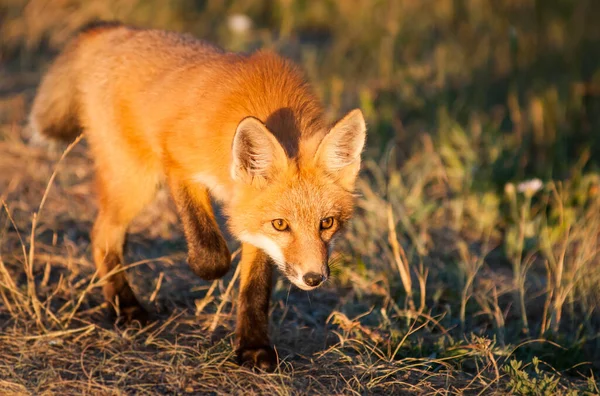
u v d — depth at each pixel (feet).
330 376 25.68
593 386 25.70
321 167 25.94
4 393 23.25
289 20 64.69
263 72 27.86
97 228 30.73
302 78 28.99
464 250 36.63
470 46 63.67
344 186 26.73
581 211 40.57
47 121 34.94
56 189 40.04
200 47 30.55
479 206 41.04
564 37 65.16
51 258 33.01
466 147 45.01
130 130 29.63
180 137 27.43
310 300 31.53
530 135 50.03
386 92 53.83
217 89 27.35
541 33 65.46
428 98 53.47
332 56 60.90
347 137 26.14
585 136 50.75
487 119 51.06
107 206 30.55
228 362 26.23
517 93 55.93
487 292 33.86
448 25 66.85
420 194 41.27
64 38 61.16
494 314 31.76
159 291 31.81
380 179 40.68
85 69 32.27
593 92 54.49
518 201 41.60
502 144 45.29
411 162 44.32
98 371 25.07
